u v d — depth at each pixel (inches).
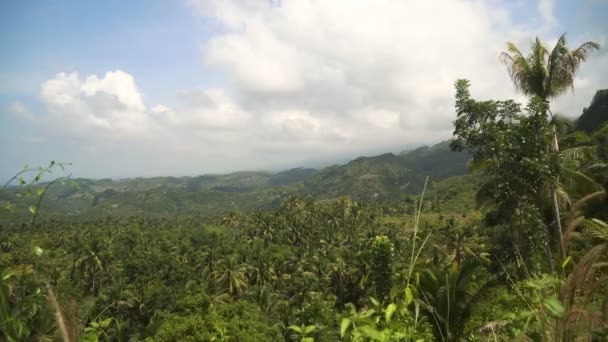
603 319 85.4
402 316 117.5
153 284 1665.8
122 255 2982.3
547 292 103.7
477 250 1104.2
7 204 95.4
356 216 3725.4
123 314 1418.6
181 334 716.7
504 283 243.1
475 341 217.0
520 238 463.8
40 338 86.6
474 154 478.3
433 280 247.8
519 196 454.0
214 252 2356.1
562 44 593.0
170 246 3031.5
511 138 449.4
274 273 2151.8
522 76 636.7
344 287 1856.5
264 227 3282.5
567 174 578.2
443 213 2994.6
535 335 95.5
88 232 3878.0
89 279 2266.2
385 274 373.1
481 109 462.0
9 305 87.9
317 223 3622.0
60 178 103.8
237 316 820.6
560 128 617.9
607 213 459.5
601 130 734.5
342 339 112.7
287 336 1121.4
